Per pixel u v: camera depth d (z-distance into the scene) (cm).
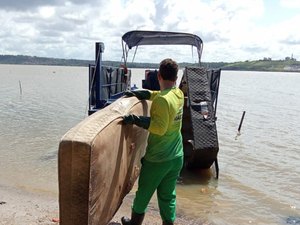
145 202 459
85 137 301
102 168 327
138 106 462
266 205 841
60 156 297
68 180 301
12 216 673
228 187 972
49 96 4303
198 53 1317
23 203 764
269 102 4397
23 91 5078
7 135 1689
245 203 850
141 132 488
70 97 4216
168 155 445
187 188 942
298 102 4469
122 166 407
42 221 651
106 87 1063
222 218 744
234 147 1598
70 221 309
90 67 988
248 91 6962
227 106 3775
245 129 2202
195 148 970
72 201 305
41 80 9119
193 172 1071
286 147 1639
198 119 984
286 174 1150
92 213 320
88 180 299
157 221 680
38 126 2016
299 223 734
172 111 425
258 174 1135
